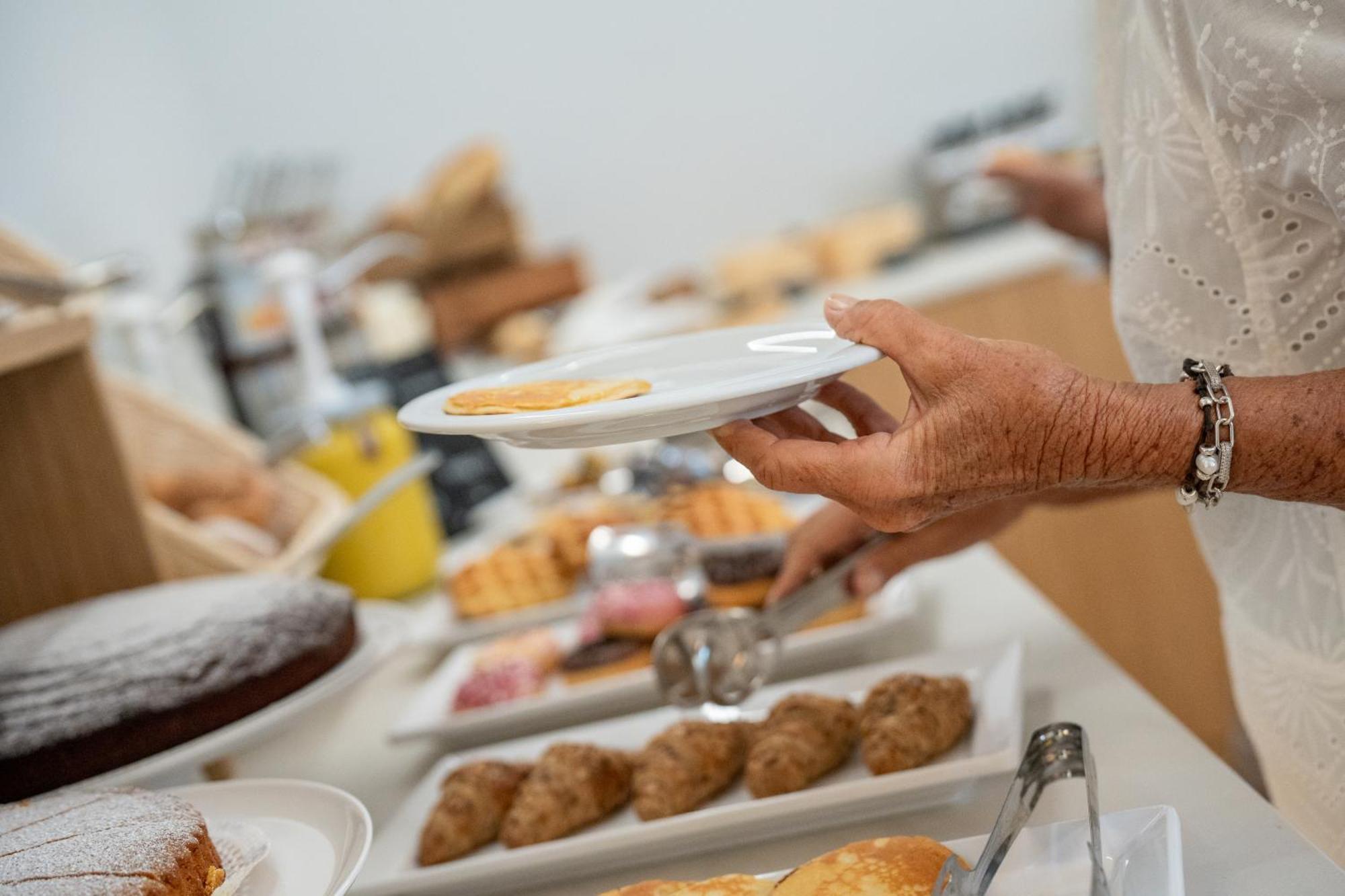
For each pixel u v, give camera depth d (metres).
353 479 1.36
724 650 0.78
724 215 3.43
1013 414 0.54
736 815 0.63
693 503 1.27
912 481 0.56
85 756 0.71
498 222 3.02
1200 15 0.57
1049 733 0.55
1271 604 0.69
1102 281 2.61
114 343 1.62
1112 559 2.34
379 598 1.35
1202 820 0.58
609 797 0.69
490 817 0.69
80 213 2.84
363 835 0.56
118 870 0.49
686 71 3.35
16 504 1.01
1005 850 0.50
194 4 3.02
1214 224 0.62
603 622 1.00
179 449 1.41
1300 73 0.53
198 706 0.75
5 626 1.02
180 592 0.86
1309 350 0.62
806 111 3.40
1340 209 0.54
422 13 3.21
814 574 0.84
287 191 1.76
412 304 2.87
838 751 0.69
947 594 1.03
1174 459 0.55
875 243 2.94
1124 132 0.66
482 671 0.96
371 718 1.01
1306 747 0.69
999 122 3.12
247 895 0.55
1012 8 3.40
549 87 3.30
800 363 0.56
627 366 0.67
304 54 3.15
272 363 1.87
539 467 1.97
